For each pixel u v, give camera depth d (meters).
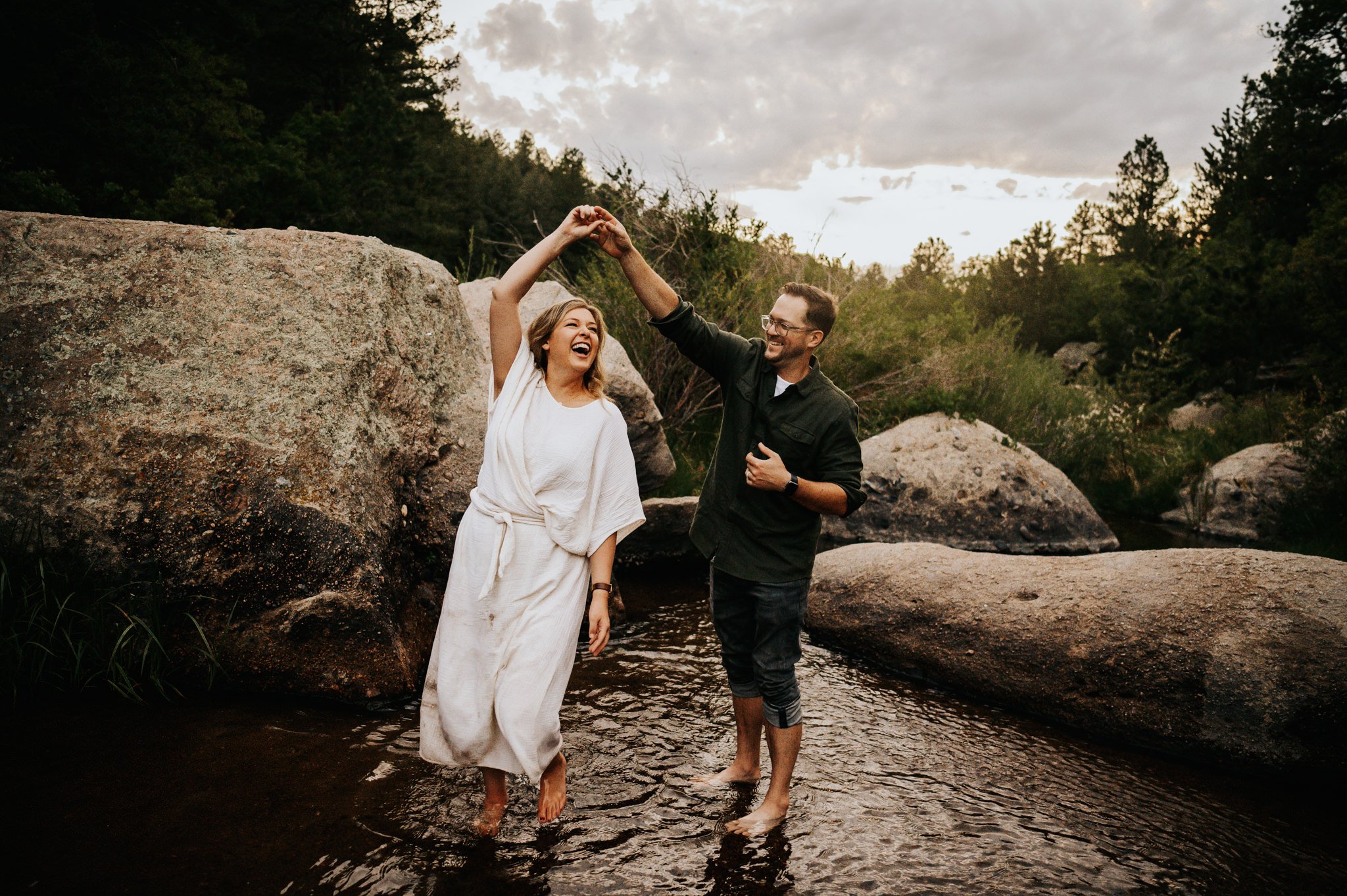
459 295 5.34
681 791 3.12
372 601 3.71
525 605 2.56
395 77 30.89
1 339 3.77
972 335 11.74
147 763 2.94
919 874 2.66
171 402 3.79
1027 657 4.29
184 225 4.25
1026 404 11.28
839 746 3.67
